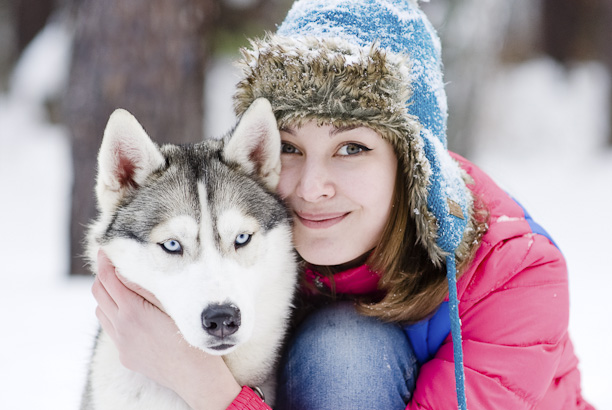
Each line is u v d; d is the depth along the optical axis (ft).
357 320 7.70
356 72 6.79
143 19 16.58
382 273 7.45
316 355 7.58
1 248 22.30
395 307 7.35
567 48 48.06
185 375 7.00
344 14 7.35
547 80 45.83
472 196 7.68
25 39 44.21
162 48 16.74
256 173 7.98
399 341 7.65
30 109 39.45
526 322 7.03
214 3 20.63
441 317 7.45
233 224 7.25
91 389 7.88
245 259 7.35
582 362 12.23
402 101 6.86
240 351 7.74
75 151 17.07
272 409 7.90
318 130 7.07
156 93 16.81
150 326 7.05
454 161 7.85
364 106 6.81
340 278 7.91
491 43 24.00
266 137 7.59
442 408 7.03
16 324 13.16
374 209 7.18
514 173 36.96
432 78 7.43
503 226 7.39
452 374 7.02
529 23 47.03
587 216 26.76
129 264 7.38
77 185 17.12
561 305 7.22
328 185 7.13
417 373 7.78
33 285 16.26
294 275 8.13
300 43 7.09
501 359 6.94
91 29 16.65
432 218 6.91
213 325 6.54
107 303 7.38
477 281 7.17
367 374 7.35
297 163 7.77
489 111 40.29
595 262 19.90
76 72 16.96
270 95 7.36
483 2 22.89
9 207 29.45
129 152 7.73
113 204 7.80
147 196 7.55
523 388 6.93
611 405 10.36
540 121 43.32
